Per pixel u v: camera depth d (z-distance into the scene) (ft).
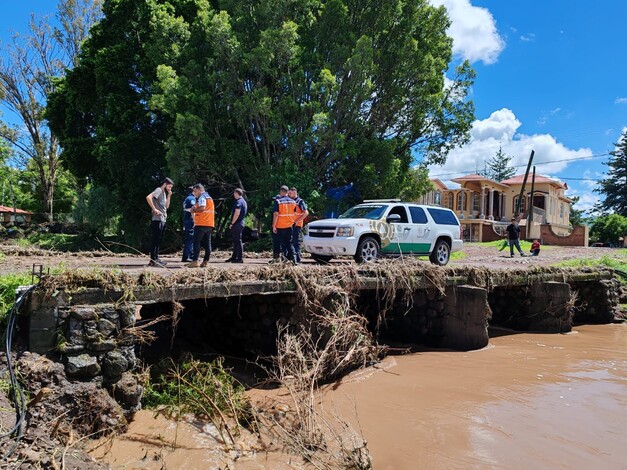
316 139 63.93
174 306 21.29
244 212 39.19
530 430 20.18
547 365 30.32
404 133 81.71
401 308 38.19
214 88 67.97
